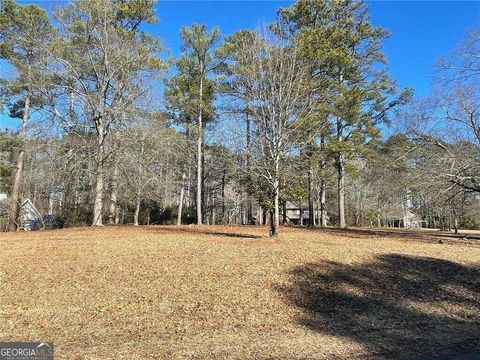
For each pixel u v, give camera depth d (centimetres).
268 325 834
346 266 1248
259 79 1598
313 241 1636
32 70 2109
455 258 1494
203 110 2797
